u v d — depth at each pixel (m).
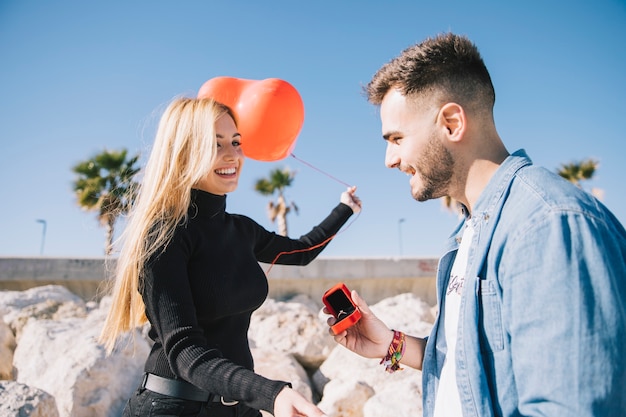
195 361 1.38
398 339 1.70
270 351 4.25
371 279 9.52
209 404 1.57
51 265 7.98
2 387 2.58
